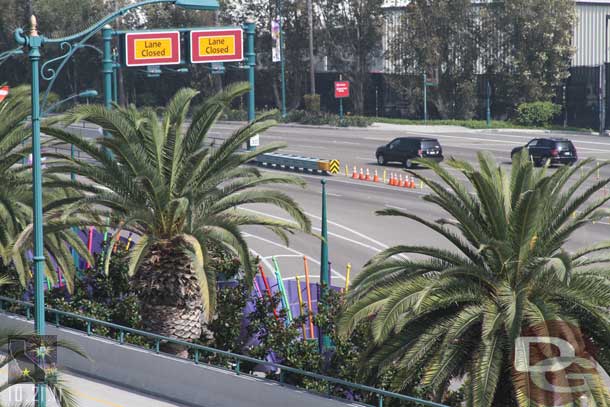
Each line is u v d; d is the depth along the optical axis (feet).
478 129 358.43
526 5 373.61
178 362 92.68
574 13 376.27
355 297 79.77
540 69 377.09
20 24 463.83
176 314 100.12
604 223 178.50
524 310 74.28
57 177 116.26
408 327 77.97
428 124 373.81
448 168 252.42
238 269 112.37
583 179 81.20
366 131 354.33
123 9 86.69
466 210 80.53
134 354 96.32
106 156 97.76
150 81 455.22
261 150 100.68
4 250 107.45
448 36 391.04
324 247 107.96
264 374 100.32
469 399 72.43
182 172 98.02
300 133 345.10
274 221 99.71
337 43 414.21
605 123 365.61
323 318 93.66
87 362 100.53
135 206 98.99
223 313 105.09
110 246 91.76
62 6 455.63
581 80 375.66
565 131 355.15
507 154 278.46
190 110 430.61
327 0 413.80
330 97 429.38
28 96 114.83
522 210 74.95
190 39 166.50
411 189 221.66
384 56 399.85
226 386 88.69
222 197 100.83
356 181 235.40
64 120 94.68
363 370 78.69
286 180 101.96
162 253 99.40
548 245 78.95
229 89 99.25
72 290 113.60
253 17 431.84
